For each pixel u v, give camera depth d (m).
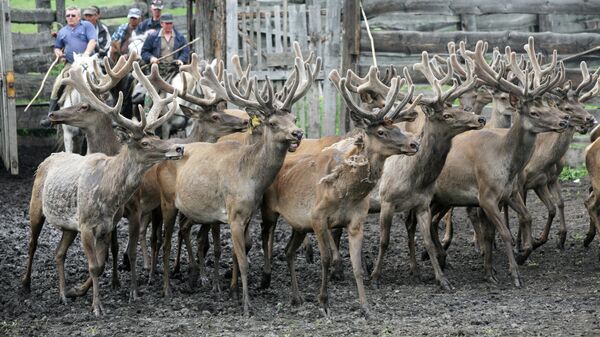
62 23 58.38
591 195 32.12
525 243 30.73
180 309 25.73
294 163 26.03
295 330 23.28
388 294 27.25
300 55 28.89
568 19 48.25
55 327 24.09
